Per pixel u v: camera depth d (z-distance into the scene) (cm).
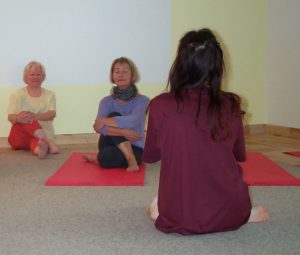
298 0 376
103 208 188
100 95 379
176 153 148
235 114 148
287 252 139
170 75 149
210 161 146
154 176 248
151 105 154
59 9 359
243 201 152
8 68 358
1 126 363
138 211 183
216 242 147
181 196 148
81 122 379
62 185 228
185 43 144
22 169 271
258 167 262
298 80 384
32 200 200
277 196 205
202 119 144
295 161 283
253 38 415
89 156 279
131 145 268
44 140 304
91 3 364
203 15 393
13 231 161
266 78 424
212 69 143
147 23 377
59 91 370
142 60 380
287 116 402
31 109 345
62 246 146
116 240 150
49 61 364
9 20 352
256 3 410
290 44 389
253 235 154
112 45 373
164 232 155
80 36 366
